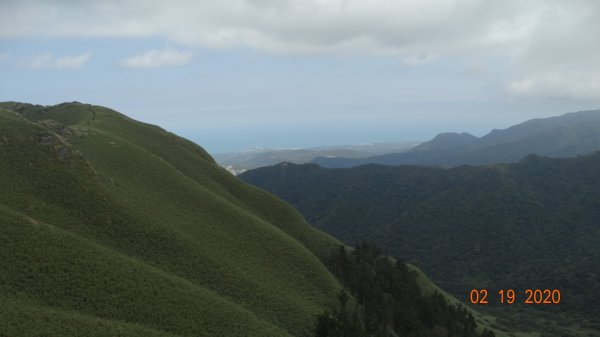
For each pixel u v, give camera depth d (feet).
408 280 354.95
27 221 181.27
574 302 491.72
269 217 364.79
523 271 583.17
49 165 229.86
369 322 249.14
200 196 302.86
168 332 161.89
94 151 285.84
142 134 396.98
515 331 390.63
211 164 410.72
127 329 149.48
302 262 281.13
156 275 190.19
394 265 384.88
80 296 160.25
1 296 145.18
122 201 237.25
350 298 278.67
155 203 262.06
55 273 163.94
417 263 634.02
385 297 305.12
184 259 221.66
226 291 216.13
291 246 293.02
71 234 189.67
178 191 295.89
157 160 325.42
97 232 208.95
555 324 438.40
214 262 231.30
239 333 180.75
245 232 285.43
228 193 365.81
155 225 231.71
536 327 420.36
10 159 222.48
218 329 176.96
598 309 466.29
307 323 221.05
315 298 253.03
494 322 408.87
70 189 223.51
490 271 597.11
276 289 239.09
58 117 403.13
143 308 168.25
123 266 184.24
